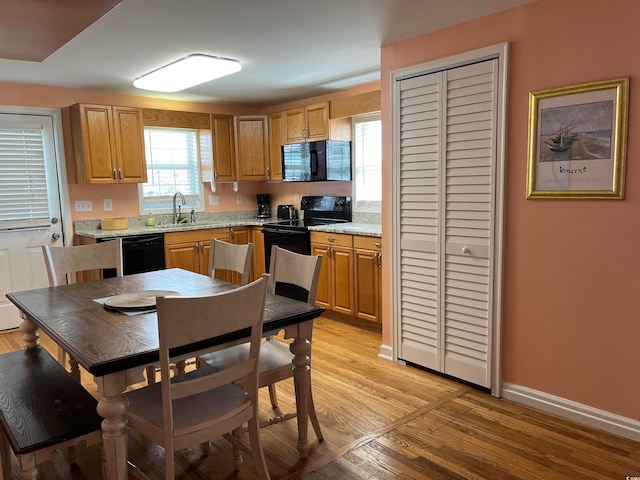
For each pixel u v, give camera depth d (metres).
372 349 3.57
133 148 4.54
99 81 4.06
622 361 2.26
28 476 1.59
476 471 2.04
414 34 2.90
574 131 2.29
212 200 5.51
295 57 3.39
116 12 2.43
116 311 2.05
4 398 1.91
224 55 3.31
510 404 2.64
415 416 2.53
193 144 5.36
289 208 5.38
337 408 2.63
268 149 5.27
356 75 4.00
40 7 1.84
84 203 4.55
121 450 1.60
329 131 4.52
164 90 4.23
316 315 2.06
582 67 2.25
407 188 3.07
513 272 2.60
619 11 2.12
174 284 2.58
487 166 2.63
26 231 4.27
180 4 2.33
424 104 2.91
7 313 4.20
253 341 1.78
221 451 2.27
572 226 2.36
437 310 2.98
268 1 2.32
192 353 1.68
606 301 2.28
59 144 4.37
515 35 2.47
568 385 2.46
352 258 4.00
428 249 2.98
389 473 2.04
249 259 2.64
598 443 2.23
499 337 2.68
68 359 3.32
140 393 1.87
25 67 3.55
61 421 1.73
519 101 2.48
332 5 2.38
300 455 2.18
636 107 2.11
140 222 4.93
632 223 2.17
